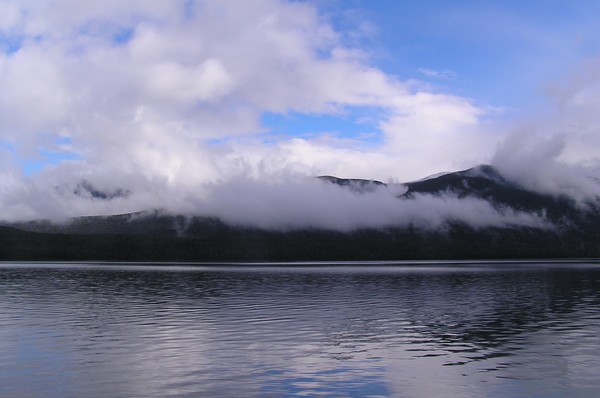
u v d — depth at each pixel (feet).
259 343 103.24
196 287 249.96
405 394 69.00
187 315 144.77
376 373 79.41
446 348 98.32
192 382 74.38
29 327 123.34
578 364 85.30
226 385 72.84
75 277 328.08
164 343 103.19
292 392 69.72
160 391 70.18
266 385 72.90
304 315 144.87
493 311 154.30
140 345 101.14
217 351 95.25
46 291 223.92
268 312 151.64
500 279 308.60
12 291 223.51
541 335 112.57
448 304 172.45
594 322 131.34
